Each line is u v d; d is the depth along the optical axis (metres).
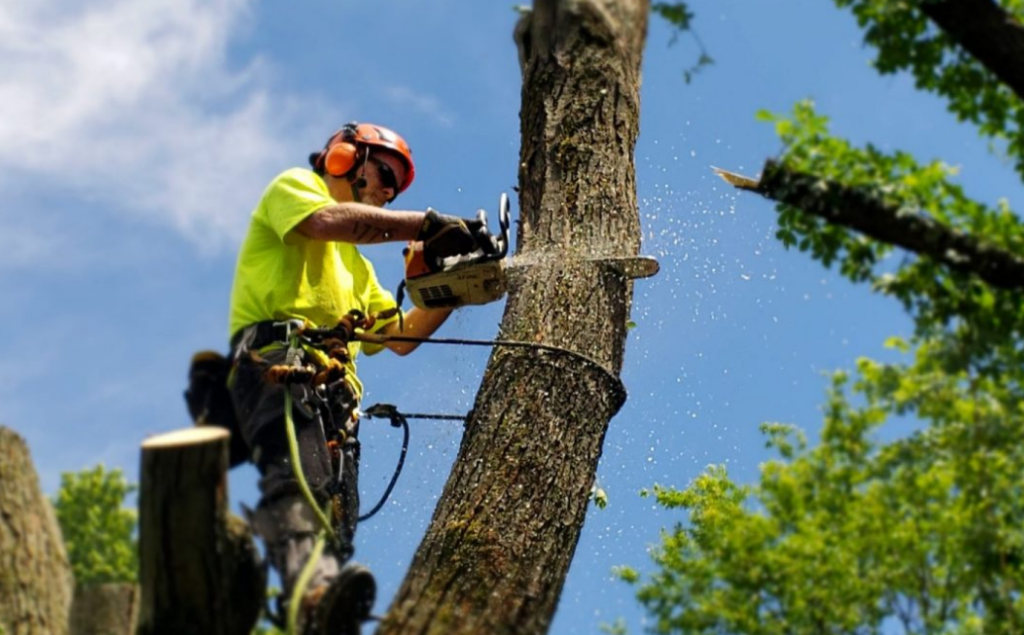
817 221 5.43
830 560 6.24
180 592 4.73
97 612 5.16
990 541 5.63
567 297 7.04
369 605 5.21
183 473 4.60
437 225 6.70
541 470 6.55
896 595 5.99
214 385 6.29
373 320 6.73
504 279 7.01
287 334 6.40
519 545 6.30
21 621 5.28
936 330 5.35
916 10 5.49
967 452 5.68
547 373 6.81
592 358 6.91
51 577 5.46
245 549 4.78
